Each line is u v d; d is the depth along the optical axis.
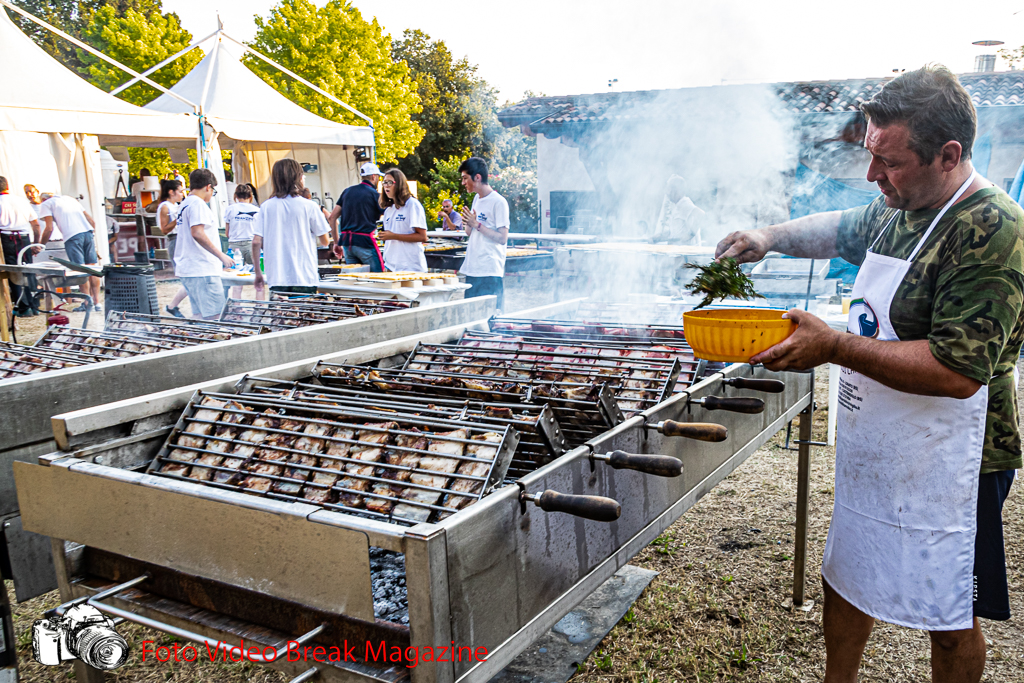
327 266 6.57
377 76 24.45
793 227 2.03
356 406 1.86
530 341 2.57
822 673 2.25
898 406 1.59
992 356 1.35
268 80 21.86
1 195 7.55
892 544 1.65
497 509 1.12
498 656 1.15
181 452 1.70
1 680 1.74
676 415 1.73
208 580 1.28
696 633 2.49
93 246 8.25
